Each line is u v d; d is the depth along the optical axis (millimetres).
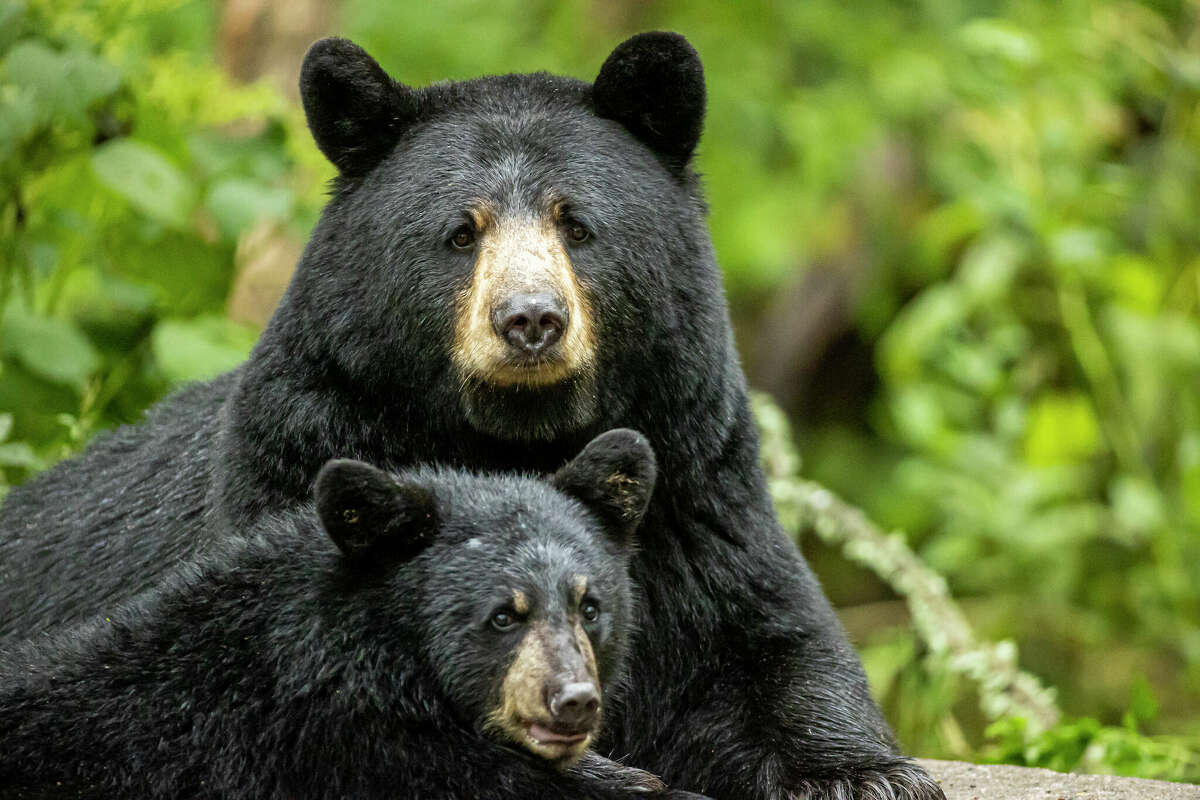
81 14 13219
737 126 22172
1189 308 19141
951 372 18578
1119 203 18969
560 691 7379
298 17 16578
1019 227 18453
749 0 22906
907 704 13430
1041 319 19781
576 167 8398
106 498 9703
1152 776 10898
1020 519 17422
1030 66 17844
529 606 7629
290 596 7934
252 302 15570
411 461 8570
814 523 14125
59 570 9617
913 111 22250
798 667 8641
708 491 8711
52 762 7684
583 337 8148
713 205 21891
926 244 20500
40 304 13742
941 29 21859
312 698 7742
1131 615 18516
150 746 7727
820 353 26312
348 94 8703
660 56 8703
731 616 8734
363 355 8398
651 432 8648
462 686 7727
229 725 7742
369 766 7699
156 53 16562
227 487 8617
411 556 7906
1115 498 17781
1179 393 18344
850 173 23016
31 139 12648
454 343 8234
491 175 8328
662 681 8727
